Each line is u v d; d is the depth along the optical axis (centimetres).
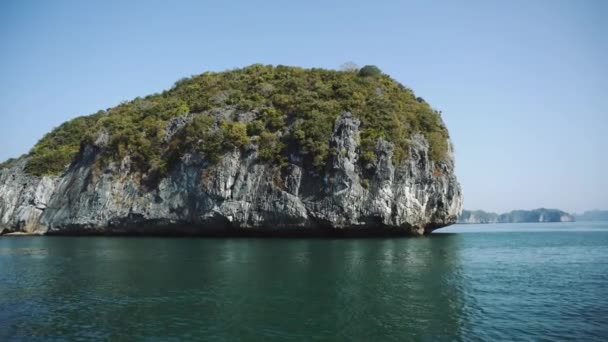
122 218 7962
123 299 2744
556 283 3281
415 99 9112
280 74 9662
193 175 7550
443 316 2367
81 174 8900
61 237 7956
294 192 7006
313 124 7231
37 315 2427
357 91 8169
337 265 3962
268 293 2858
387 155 7038
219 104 8775
